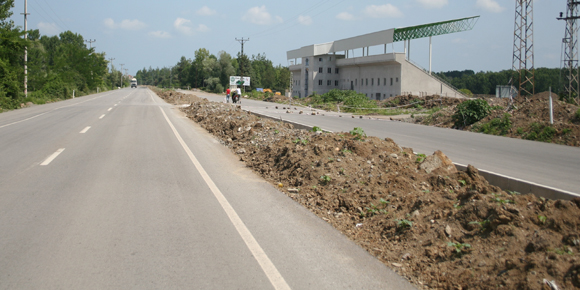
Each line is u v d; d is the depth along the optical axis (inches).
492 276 154.9
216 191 290.8
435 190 265.6
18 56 1364.4
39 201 257.8
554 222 175.5
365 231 219.3
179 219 227.6
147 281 154.3
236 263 171.9
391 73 2465.6
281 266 170.2
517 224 180.9
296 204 261.9
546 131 658.2
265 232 209.6
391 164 320.8
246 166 391.9
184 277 158.2
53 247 185.3
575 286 136.9
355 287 154.2
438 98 1664.6
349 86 2994.6
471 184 272.1
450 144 575.8
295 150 374.6
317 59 3125.0
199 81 5565.9
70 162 389.4
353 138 402.3
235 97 1845.5
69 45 2947.8
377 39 2618.1
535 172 373.4
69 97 1993.1
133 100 1808.6
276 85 6048.2
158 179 325.1
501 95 2176.4
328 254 184.2
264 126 593.0
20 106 1234.0
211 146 512.4
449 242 185.0
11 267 164.4
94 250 182.7
